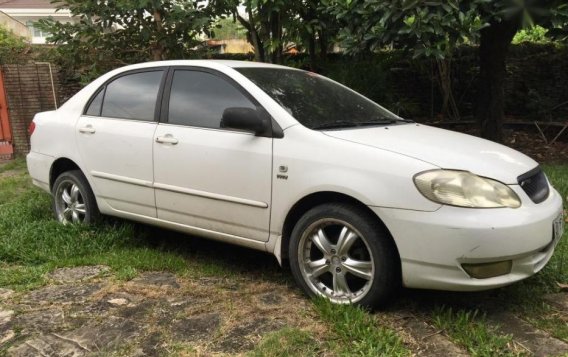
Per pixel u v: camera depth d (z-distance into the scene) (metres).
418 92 10.73
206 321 3.27
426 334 3.05
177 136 4.07
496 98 7.93
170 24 7.58
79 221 5.01
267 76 4.16
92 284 3.88
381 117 4.27
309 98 4.05
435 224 2.98
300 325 3.18
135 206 4.45
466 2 5.72
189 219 4.09
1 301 3.62
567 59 10.29
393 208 3.09
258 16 7.97
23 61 9.99
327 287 3.48
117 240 4.70
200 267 4.20
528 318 3.22
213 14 8.09
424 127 4.16
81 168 4.81
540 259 3.19
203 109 4.06
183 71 4.30
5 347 3.01
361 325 3.08
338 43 8.38
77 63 8.26
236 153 3.72
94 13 7.71
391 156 3.19
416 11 5.57
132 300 3.59
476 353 2.81
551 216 3.22
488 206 2.99
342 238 3.33
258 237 3.72
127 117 4.52
